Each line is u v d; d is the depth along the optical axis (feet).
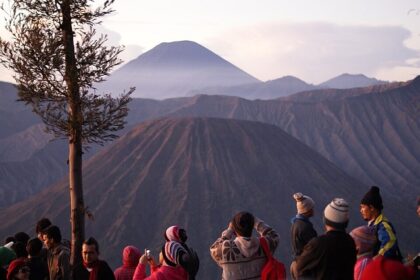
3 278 33.99
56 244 34.71
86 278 30.14
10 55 47.52
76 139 49.42
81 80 48.57
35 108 49.03
